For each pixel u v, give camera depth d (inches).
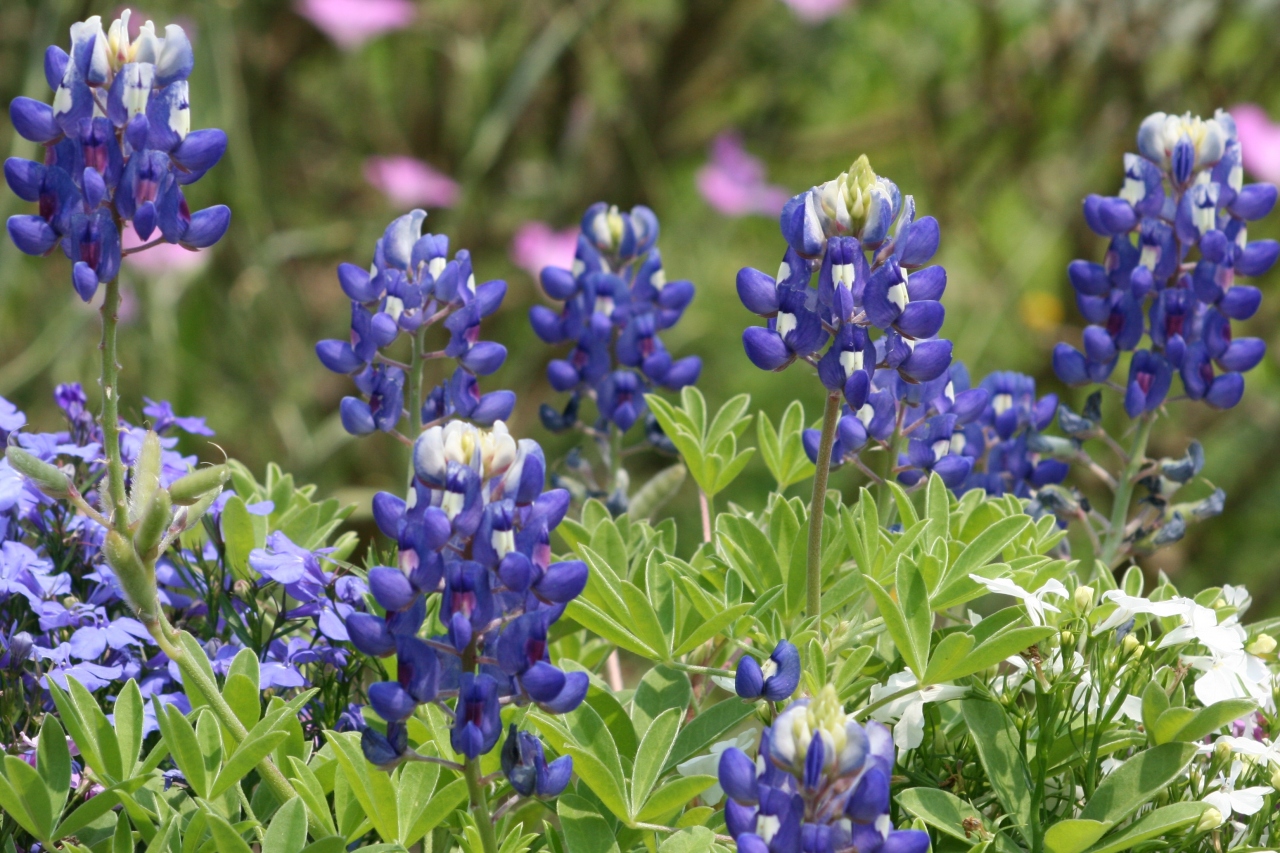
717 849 48.5
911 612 49.6
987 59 108.0
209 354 100.5
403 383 52.6
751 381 113.9
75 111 48.4
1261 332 102.9
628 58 113.2
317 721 51.5
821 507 49.9
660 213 119.1
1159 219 53.7
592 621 50.4
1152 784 49.1
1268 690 50.7
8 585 50.5
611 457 56.7
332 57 110.3
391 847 48.0
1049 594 51.1
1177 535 54.5
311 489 55.1
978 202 114.4
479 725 47.3
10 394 89.6
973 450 54.5
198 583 52.2
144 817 48.6
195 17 90.5
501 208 111.3
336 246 107.6
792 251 49.6
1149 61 102.7
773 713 49.7
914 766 51.1
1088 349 54.3
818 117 126.6
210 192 96.3
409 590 47.1
